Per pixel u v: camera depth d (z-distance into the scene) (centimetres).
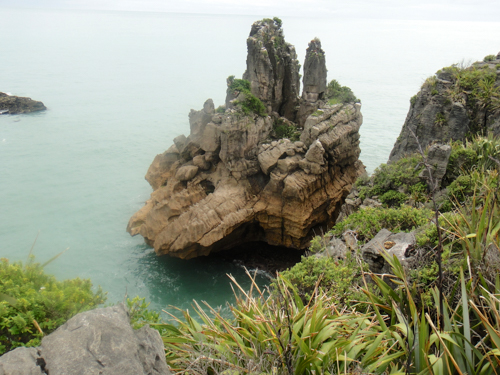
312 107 4238
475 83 3319
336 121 3972
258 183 4125
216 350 995
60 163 7431
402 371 903
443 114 3309
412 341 912
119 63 19500
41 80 15012
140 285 3922
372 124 9431
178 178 4288
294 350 931
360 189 3097
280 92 4384
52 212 5603
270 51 4153
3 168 7131
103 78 15650
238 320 1052
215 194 4006
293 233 4044
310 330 942
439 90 3381
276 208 3991
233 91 3978
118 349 731
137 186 6531
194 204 4053
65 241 4800
